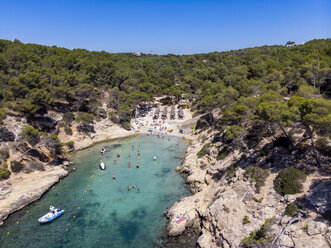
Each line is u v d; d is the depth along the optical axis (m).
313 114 32.72
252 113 50.47
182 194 50.69
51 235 38.56
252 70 103.69
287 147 44.03
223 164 52.62
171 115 113.50
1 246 36.12
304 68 79.88
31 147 60.84
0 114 62.00
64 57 108.88
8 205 43.41
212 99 81.44
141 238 38.16
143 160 68.56
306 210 30.72
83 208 45.56
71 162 65.94
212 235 36.47
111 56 170.50
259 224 32.91
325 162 36.94
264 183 39.31
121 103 105.44
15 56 86.50
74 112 86.62
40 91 71.38
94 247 36.31
